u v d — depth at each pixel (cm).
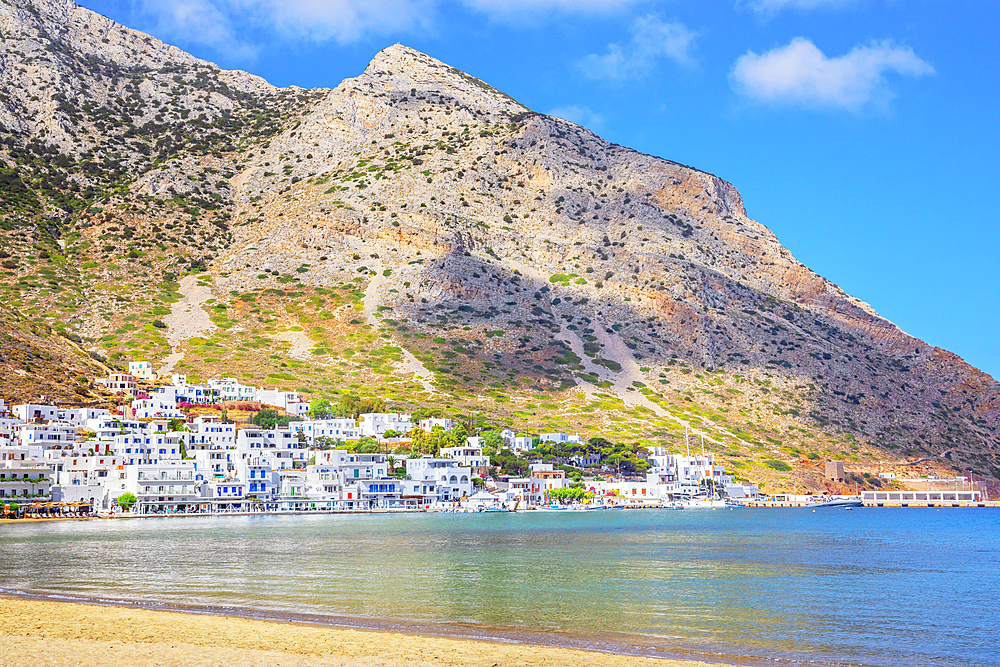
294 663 4741
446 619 6488
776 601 7838
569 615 6825
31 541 12975
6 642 5122
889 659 5525
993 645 5991
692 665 4969
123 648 4994
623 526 18150
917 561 11688
